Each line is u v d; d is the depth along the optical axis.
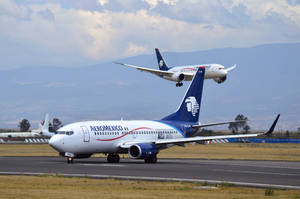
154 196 66.06
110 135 137.25
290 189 76.88
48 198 63.22
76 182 82.88
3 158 160.00
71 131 130.88
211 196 66.81
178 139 142.12
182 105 158.50
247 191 73.75
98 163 134.88
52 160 147.38
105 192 69.75
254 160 154.88
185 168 114.44
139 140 143.75
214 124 156.12
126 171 104.81
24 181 84.00
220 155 186.00
